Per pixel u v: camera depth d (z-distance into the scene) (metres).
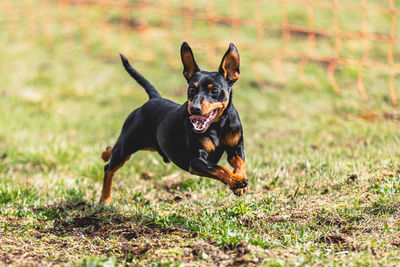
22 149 10.34
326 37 18.16
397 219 5.81
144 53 17.36
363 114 11.94
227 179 5.88
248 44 17.38
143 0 20.98
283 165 8.71
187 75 6.42
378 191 6.66
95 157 10.18
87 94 14.70
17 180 8.86
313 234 5.69
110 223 6.50
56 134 11.52
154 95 7.65
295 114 12.54
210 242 5.50
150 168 9.65
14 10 21.80
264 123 12.04
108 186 7.61
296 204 6.72
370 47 17.44
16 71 16.48
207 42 17.52
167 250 5.27
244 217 6.35
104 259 4.96
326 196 6.97
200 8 20.05
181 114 6.46
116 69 16.39
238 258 4.94
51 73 16.28
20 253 5.33
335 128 11.08
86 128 12.09
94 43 18.23
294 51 16.86
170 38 18.22
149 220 6.47
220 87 6.01
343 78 15.01
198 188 8.09
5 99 13.86
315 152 9.30
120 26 19.45
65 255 5.34
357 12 20.25
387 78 14.71
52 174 9.26
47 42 18.72
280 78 15.22
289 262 4.77
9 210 7.09
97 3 18.56
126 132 7.32
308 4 15.55
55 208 7.35
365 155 8.65
